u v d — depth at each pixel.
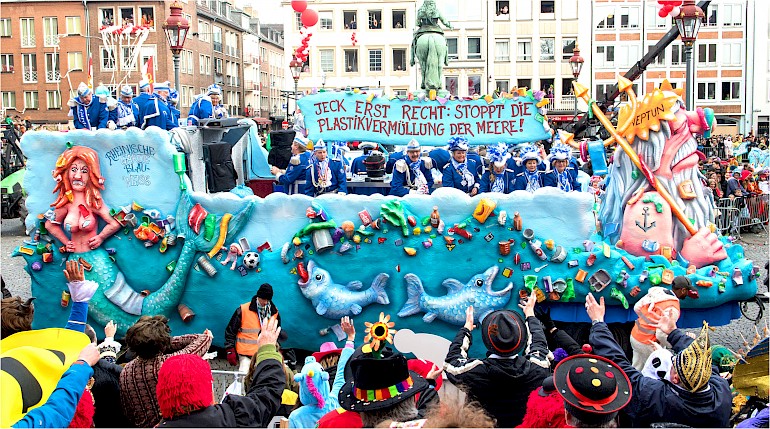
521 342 6.09
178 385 5.03
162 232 11.90
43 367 5.33
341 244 11.45
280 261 11.59
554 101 31.31
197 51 44.78
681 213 11.52
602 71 35.72
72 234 11.97
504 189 12.85
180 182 11.85
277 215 11.68
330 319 11.51
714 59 38.47
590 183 14.89
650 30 35.56
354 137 13.23
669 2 16.42
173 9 16.64
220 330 11.87
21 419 4.73
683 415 5.46
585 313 11.14
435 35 15.77
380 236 11.40
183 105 42.31
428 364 7.28
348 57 38.31
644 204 11.55
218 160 12.34
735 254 11.60
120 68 40.38
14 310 6.12
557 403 5.31
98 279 11.89
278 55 70.12
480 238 11.22
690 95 15.29
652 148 11.66
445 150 13.34
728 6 38.06
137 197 11.98
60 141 12.00
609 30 35.53
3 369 5.13
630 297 10.91
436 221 11.25
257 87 60.56
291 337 11.66
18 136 26.06
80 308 6.24
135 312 11.91
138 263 12.02
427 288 11.35
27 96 41.03
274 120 17.61
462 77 31.08
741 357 6.92
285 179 13.44
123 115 13.71
